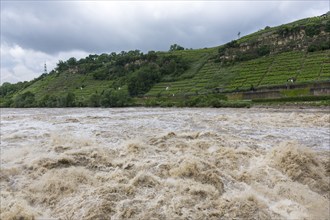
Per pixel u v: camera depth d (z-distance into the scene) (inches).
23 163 504.7
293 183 457.4
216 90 2997.0
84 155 550.6
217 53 4375.0
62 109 2571.4
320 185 466.3
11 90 5492.1
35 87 4975.4
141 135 808.9
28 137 767.1
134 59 4926.2
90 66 5270.7
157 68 4256.9
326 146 692.1
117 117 1401.3
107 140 725.3
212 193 395.5
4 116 1526.8
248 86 2910.9
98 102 3009.4
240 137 790.5
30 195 389.4
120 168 491.5
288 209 372.2
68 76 5167.3
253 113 1584.6
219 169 490.0
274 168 508.4
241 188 426.3
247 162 541.6
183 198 379.9
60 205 367.6
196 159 502.9
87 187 413.4
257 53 3814.0
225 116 1358.3
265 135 824.3
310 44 3506.4
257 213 354.6
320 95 2162.9
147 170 475.2
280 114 1464.1
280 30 3939.5
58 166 494.0
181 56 4630.9
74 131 884.0
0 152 593.9
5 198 376.5
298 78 2731.3
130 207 353.4
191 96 2893.7
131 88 3700.8
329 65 2859.3
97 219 331.6
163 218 334.3
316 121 1136.2
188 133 791.7
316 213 376.5
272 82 2832.2
